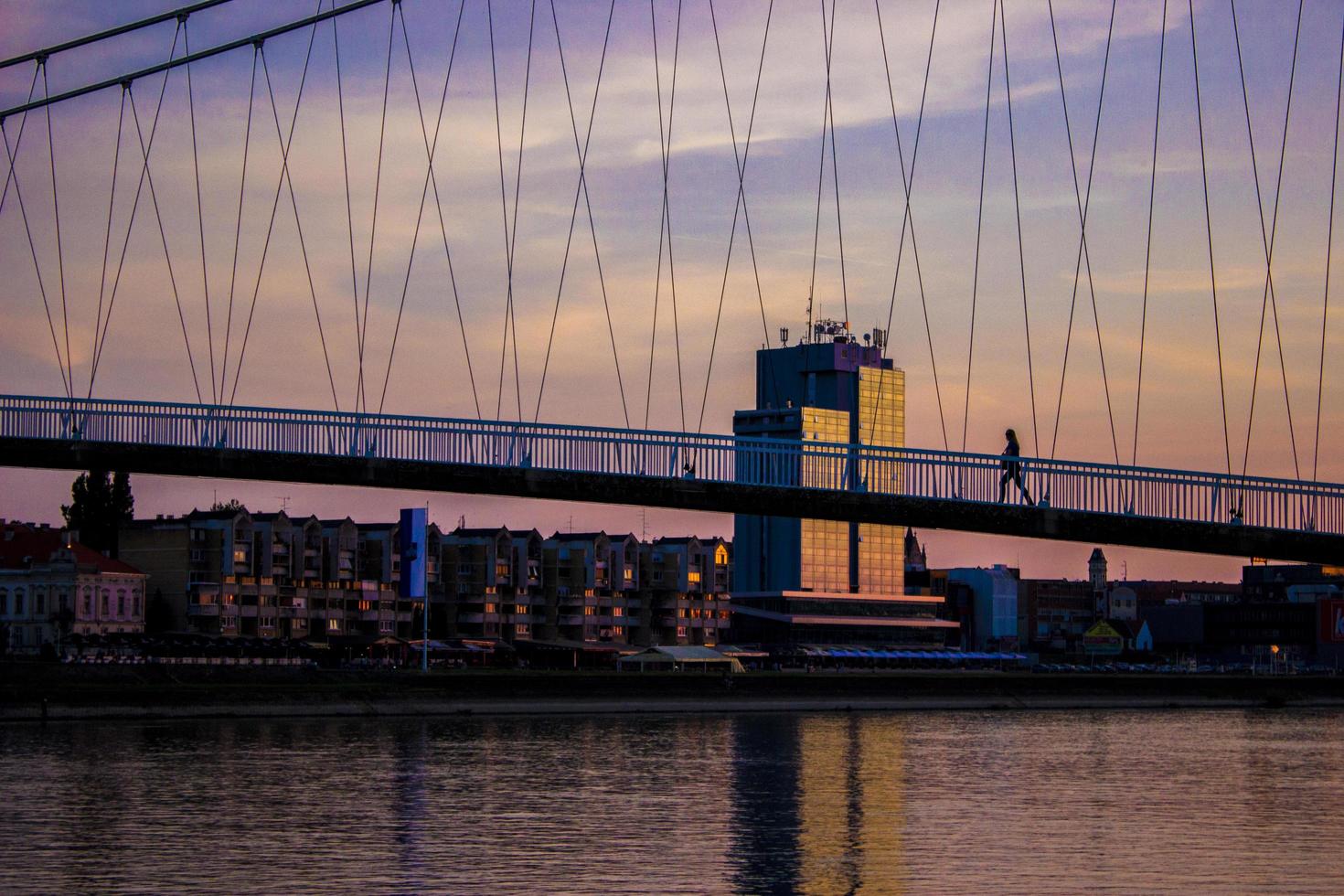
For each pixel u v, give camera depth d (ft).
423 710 449.06
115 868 180.65
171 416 319.27
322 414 314.35
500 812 228.43
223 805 231.91
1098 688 605.73
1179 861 188.96
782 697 521.65
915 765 307.99
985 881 175.83
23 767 279.90
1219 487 302.86
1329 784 277.64
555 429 306.96
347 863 184.24
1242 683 629.10
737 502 305.94
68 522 646.74
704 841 202.18
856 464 302.45
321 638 627.46
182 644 503.61
